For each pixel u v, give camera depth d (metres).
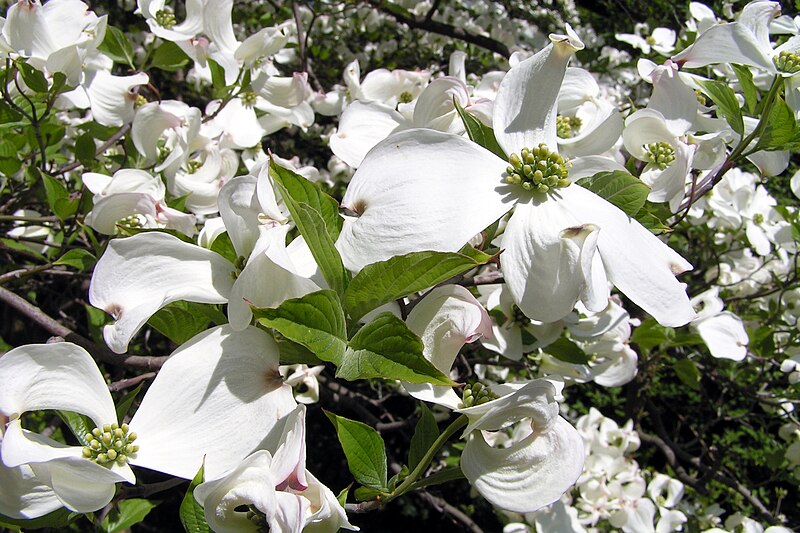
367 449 0.18
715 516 0.50
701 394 0.75
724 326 0.37
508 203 0.17
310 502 0.14
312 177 0.24
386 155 0.17
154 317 0.19
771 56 0.24
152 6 0.34
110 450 0.15
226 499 0.14
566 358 0.29
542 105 0.19
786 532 0.38
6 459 0.14
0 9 0.51
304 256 0.18
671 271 0.18
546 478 0.16
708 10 0.38
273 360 0.17
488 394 0.18
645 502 0.39
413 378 0.15
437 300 0.17
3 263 0.42
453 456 0.49
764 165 0.27
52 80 0.29
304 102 0.42
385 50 0.74
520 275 0.17
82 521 0.48
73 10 0.28
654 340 0.38
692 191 0.28
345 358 0.16
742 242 0.50
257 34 0.35
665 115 0.25
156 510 0.98
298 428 0.14
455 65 0.29
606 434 0.42
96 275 0.17
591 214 0.18
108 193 0.28
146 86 0.45
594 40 0.81
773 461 0.49
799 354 0.43
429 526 1.13
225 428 0.16
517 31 0.75
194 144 0.32
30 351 0.15
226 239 0.19
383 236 0.16
